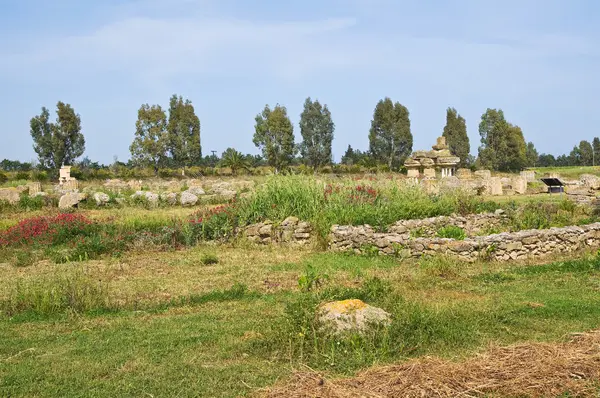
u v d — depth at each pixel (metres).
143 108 61.03
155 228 16.39
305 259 12.59
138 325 7.65
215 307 8.58
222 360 6.21
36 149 59.22
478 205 17.86
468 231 14.33
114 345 6.78
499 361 5.50
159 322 7.76
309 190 16.19
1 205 22.92
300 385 5.14
